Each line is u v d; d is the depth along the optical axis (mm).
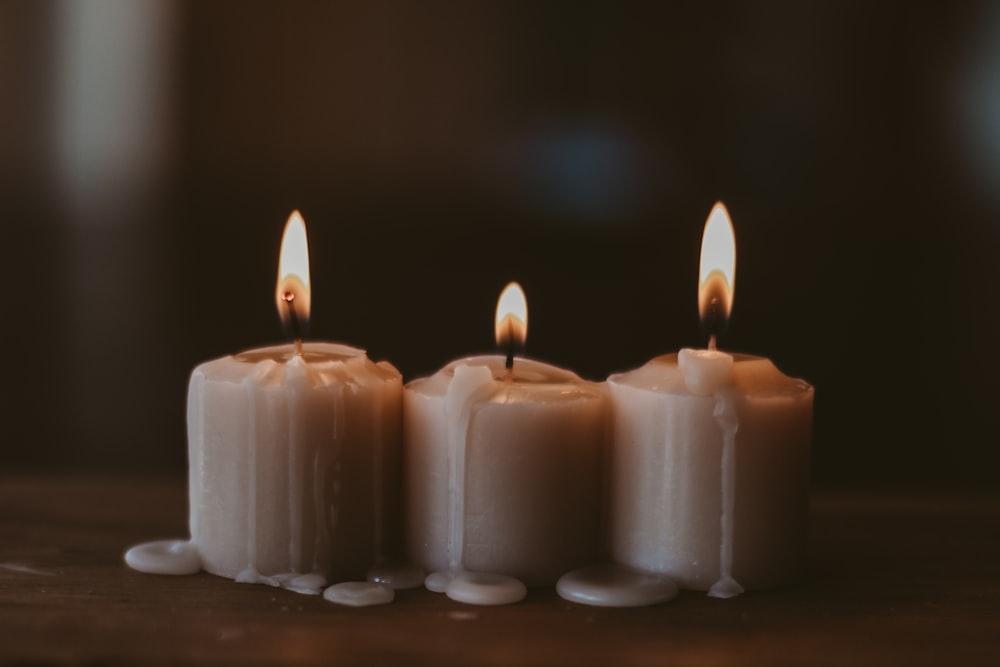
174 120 808
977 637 417
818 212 767
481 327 796
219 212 812
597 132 773
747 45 759
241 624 418
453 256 793
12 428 826
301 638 412
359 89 790
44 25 813
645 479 441
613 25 764
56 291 829
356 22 784
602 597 428
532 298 788
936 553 472
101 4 807
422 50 780
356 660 403
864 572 457
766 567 440
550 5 769
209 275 817
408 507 448
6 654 404
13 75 818
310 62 792
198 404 446
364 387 440
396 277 796
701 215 771
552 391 440
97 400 826
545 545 439
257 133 800
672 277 777
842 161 763
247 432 438
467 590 430
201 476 448
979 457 771
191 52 801
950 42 748
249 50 796
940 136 755
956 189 759
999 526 497
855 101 757
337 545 440
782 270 771
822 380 777
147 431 824
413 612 425
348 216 797
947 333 770
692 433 436
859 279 770
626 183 774
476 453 437
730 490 436
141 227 818
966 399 771
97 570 450
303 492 437
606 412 446
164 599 432
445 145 786
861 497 534
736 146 765
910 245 766
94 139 819
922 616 429
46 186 826
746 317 775
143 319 823
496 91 779
